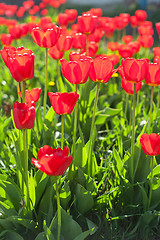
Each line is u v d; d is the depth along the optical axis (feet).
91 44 11.36
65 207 7.58
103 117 10.55
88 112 10.46
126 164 8.36
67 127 10.19
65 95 6.37
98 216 7.70
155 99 13.44
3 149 8.99
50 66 16.17
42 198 7.51
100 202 7.94
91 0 65.51
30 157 8.71
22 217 7.13
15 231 7.23
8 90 14.52
